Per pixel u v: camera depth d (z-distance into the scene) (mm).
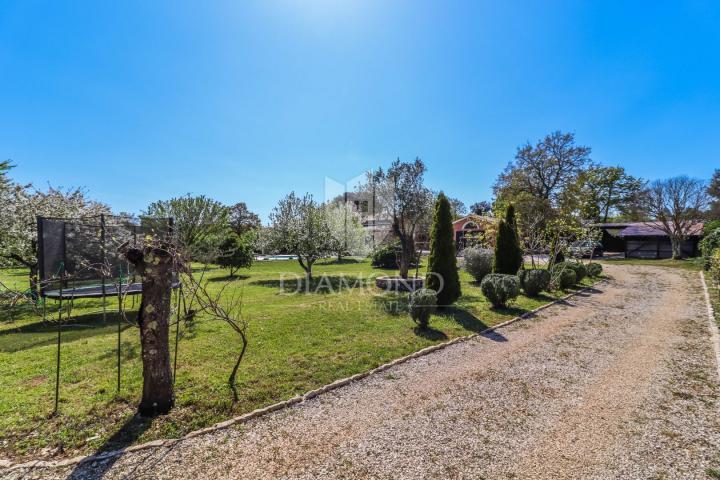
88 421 2828
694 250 23875
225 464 2332
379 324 6117
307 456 2434
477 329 5910
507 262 9836
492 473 2248
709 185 23781
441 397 3420
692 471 2270
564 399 3377
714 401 3312
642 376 3957
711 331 5809
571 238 12797
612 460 2396
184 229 15062
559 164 25812
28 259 9211
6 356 4465
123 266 8062
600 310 7543
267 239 12758
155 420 2863
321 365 4176
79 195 12234
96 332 5789
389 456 2439
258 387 3531
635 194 28109
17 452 2426
